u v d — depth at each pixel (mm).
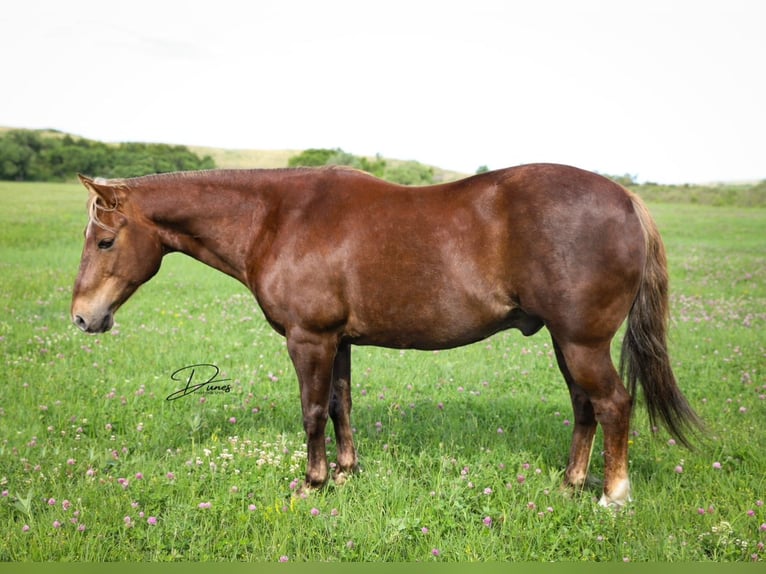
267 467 4414
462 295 3762
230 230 4266
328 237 3922
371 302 3895
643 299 3857
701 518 3715
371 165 40000
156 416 5469
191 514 3729
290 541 3545
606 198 3637
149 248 4328
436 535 3555
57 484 4074
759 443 4746
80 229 19953
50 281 11789
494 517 3771
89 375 6418
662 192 48281
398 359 7508
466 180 3916
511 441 4977
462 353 7867
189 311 9898
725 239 22906
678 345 8031
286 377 6672
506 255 3680
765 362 7105
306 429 4148
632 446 4820
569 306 3600
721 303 10953
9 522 3625
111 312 4309
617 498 3816
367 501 3877
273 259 4055
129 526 3621
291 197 4121
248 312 9945
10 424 5133
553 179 3668
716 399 5852
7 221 20547
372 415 5586
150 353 7293
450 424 5262
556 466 4559
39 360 6953
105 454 4539
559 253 3557
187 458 4602
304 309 3973
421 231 3781
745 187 47969
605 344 3719
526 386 6621
